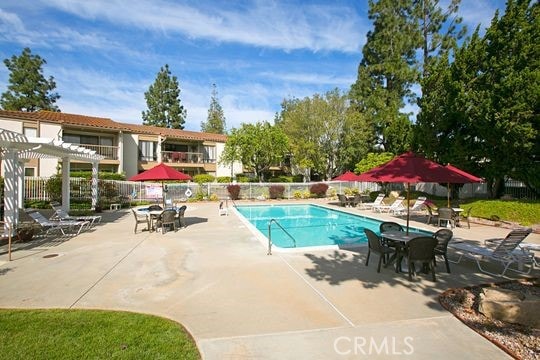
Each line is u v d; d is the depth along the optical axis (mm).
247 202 25172
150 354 3605
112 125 29672
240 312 4816
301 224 16891
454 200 18562
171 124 59312
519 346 3844
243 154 31484
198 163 35625
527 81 13688
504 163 15883
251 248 9242
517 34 14727
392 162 7656
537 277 6691
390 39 31000
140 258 8047
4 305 5027
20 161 15883
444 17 27641
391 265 7480
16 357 3508
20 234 9953
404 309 4957
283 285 6051
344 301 5273
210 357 3580
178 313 4766
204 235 11266
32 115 25328
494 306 4582
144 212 12312
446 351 3742
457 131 18375
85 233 11602
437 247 7395
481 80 16188
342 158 33562
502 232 12359
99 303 5137
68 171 16438
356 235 13883
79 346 3752
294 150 34156
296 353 3684
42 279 6344
